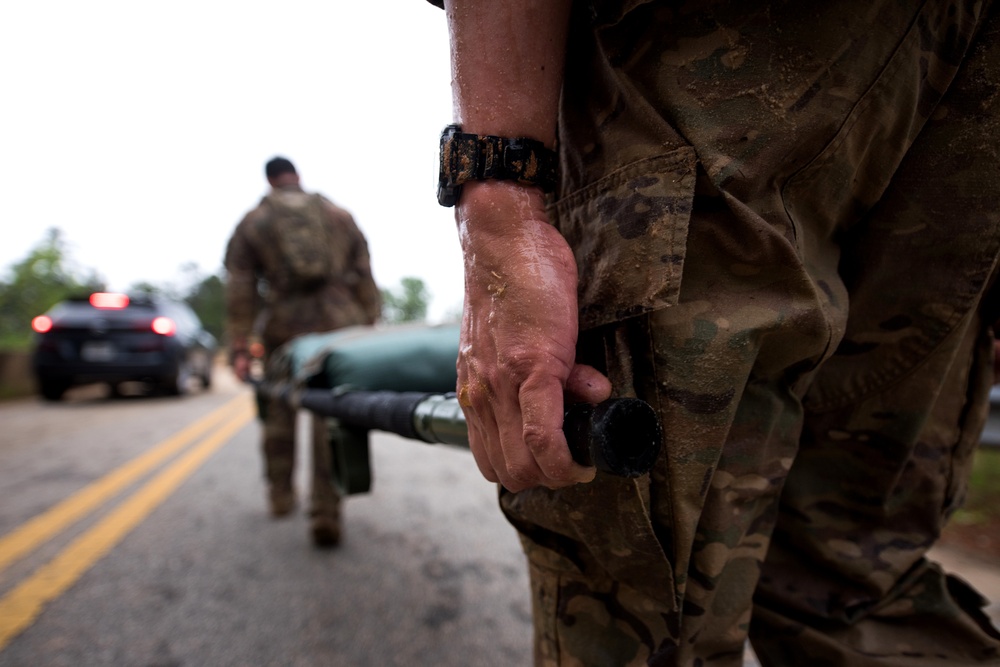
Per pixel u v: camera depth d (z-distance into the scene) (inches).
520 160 24.1
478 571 82.6
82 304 322.0
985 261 28.7
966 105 27.9
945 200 28.6
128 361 312.8
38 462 159.8
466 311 24.8
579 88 29.0
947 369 30.7
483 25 24.6
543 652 30.4
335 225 120.6
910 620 33.2
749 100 25.1
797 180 26.4
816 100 25.4
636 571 26.2
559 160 29.7
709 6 25.5
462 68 25.2
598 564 28.4
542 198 25.0
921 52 26.7
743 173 25.0
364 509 111.0
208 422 242.4
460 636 65.4
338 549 91.4
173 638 65.6
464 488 124.6
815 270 27.8
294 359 79.0
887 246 29.7
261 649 63.3
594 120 27.8
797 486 33.7
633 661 27.3
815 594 33.3
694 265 25.9
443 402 34.9
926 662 31.5
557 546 29.3
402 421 39.0
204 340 416.2
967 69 27.8
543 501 27.9
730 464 27.0
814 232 28.1
